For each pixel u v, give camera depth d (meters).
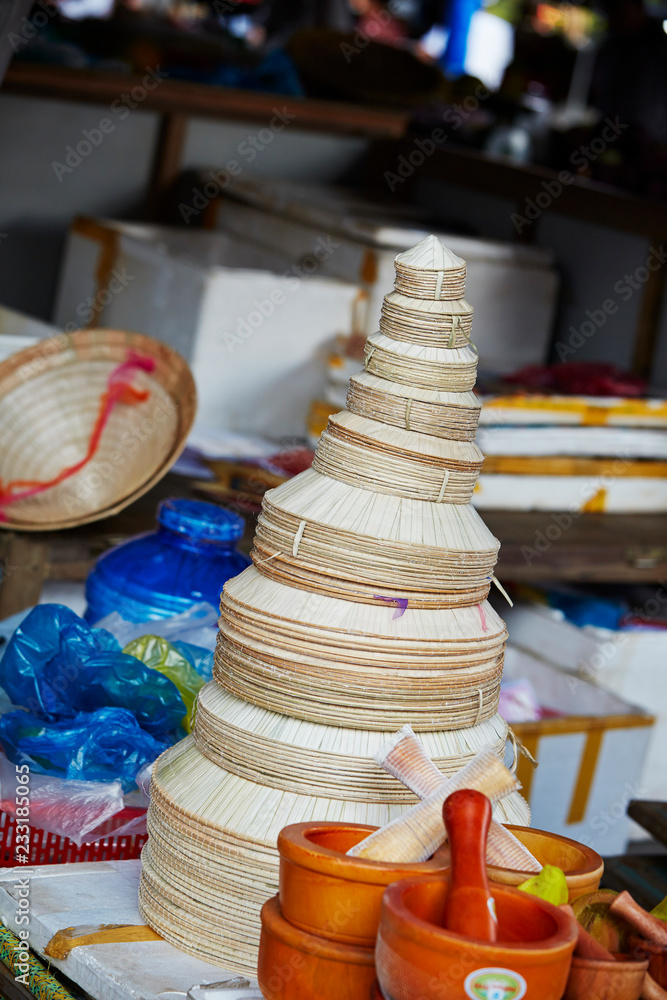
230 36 4.71
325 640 1.15
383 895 0.92
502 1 5.25
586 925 1.04
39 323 3.30
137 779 1.50
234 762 1.20
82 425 2.53
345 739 1.17
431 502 1.20
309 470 1.26
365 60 4.33
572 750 2.55
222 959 1.18
